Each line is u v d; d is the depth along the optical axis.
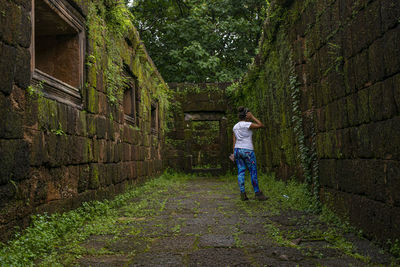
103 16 5.93
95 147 5.36
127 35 7.46
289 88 6.50
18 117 3.15
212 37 17.06
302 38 5.34
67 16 4.52
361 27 3.29
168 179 12.09
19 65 3.16
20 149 3.16
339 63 3.87
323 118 4.54
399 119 2.64
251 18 18.25
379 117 2.98
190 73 17.22
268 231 3.74
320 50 4.56
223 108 14.47
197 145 18.91
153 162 11.07
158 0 16.86
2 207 2.85
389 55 2.76
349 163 3.71
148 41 18.08
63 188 4.19
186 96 14.55
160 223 4.26
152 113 11.90
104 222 4.23
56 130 4.00
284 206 5.40
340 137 3.94
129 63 7.86
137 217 4.71
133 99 8.52
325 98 4.43
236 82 14.45
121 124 7.08
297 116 5.51
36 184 3.53
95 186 5.29
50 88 4.06
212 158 18.83
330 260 2.70
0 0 2.85
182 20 17.05
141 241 3.38
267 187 7.67
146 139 9.90
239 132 6.29
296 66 5.60
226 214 4.87
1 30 2.85
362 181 3.38
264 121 9.76
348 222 3.72
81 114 4.80
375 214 3.09
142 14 17.73
